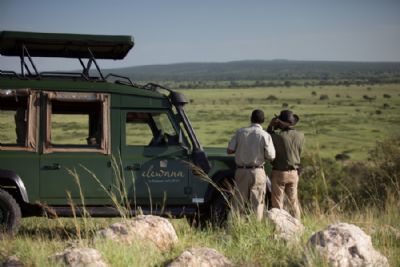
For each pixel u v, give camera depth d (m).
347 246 11.65
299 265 11.75
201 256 11.67
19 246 12.98
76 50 17.42
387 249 13.70
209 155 17.42
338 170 53.34
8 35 15.72
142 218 13.31
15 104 15.48
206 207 17.22
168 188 16.39
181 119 16.56
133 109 16.22
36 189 15.45
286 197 17.58
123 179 16.06
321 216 18.83
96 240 12.39
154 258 12.07
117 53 17.95
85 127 16.02
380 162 40.44
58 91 15.71
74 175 15.02
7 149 15.33
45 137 15.52
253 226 14.26
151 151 16.28
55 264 10.95
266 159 16.23
